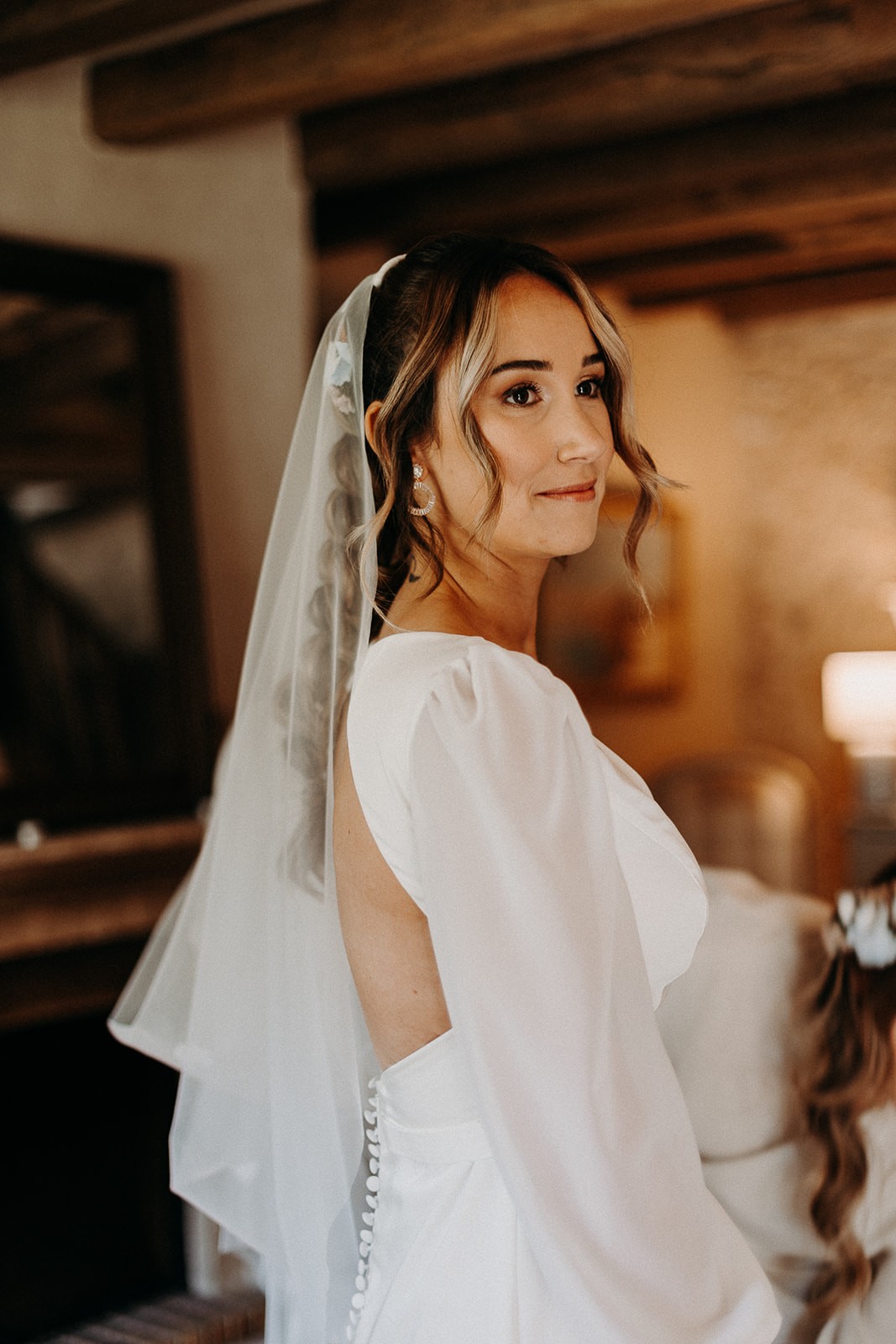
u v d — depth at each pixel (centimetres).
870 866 533
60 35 260
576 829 88
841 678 546
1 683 288
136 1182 305
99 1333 285
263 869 121
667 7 229
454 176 400
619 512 513
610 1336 83
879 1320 145
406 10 258
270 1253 122
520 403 97
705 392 616
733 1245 91
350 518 111
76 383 305
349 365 108
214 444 343
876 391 621
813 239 471
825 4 277
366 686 98
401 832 93
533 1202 83
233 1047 122
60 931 279
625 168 373
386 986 99
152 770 314
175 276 332
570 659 499
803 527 641
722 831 395
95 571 307
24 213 303
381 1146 106
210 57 289
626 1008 87
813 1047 148
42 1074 290
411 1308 98
